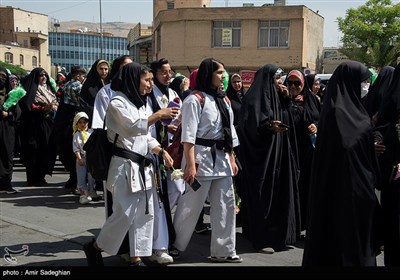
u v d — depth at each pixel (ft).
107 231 14.55
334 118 12.09
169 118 14.85
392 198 13.64
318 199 12.34
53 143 29.32
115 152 14.57
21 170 34.88
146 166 14.84
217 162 16.08
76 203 24.85
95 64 24.76
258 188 17.97
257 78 18.43
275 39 100.22
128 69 14.53
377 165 12.44
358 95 12.48
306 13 98.99
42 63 225.15
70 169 27.22
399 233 13.35
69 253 17.21
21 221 21.13
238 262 16.67
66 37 342.23
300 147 19.76
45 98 28.48
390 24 104.01
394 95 14.24
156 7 140.56
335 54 121.70
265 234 18.03
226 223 16.43
